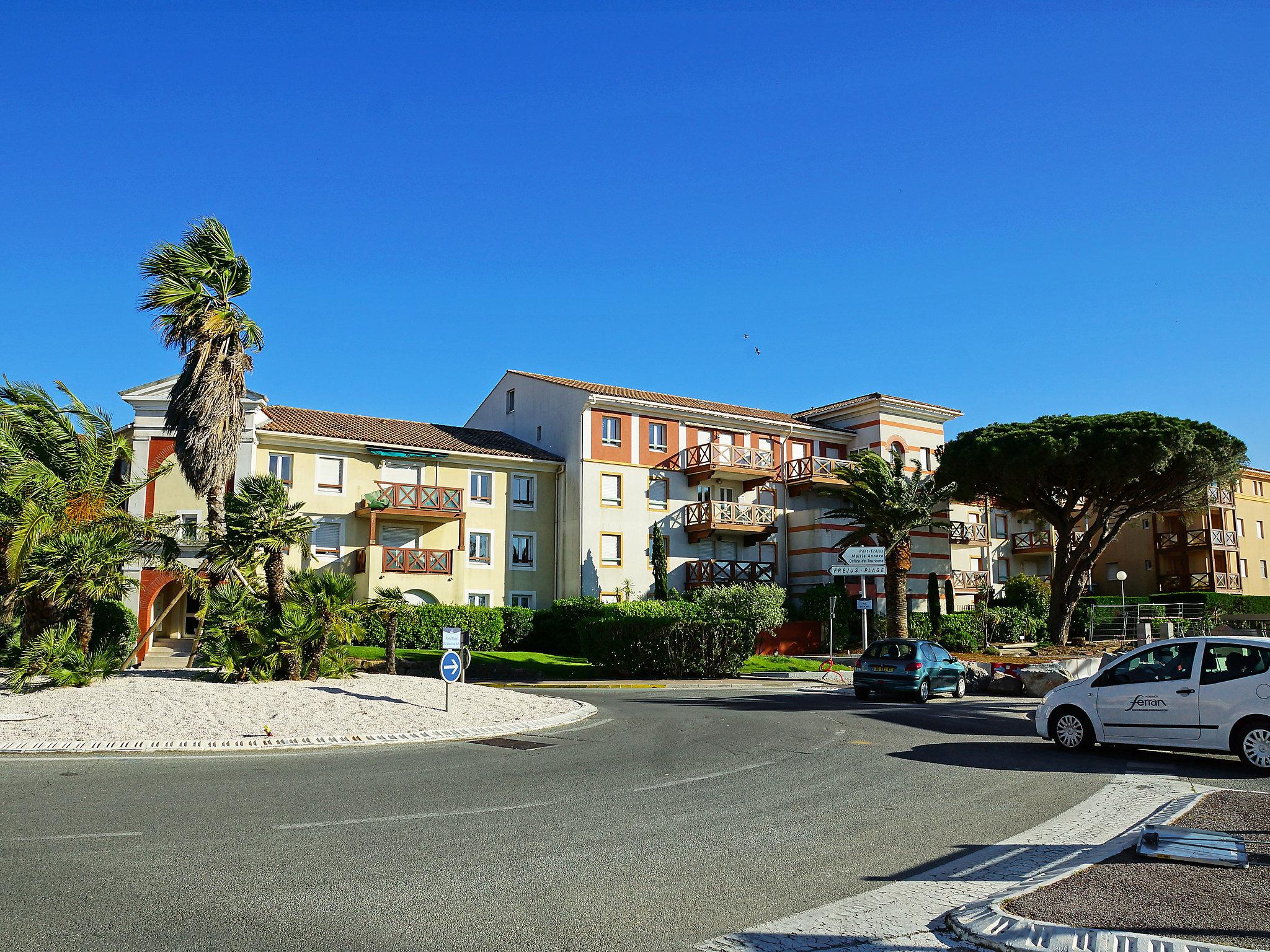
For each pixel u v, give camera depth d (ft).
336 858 21.93
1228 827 24.04
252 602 55.36
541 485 132.98
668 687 84.53
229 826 24.97
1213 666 37.63
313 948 16.06
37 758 36.01
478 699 53.31
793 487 146.20
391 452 118.73
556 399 137.69
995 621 135.03
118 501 61.98
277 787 30.78
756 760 38.24
